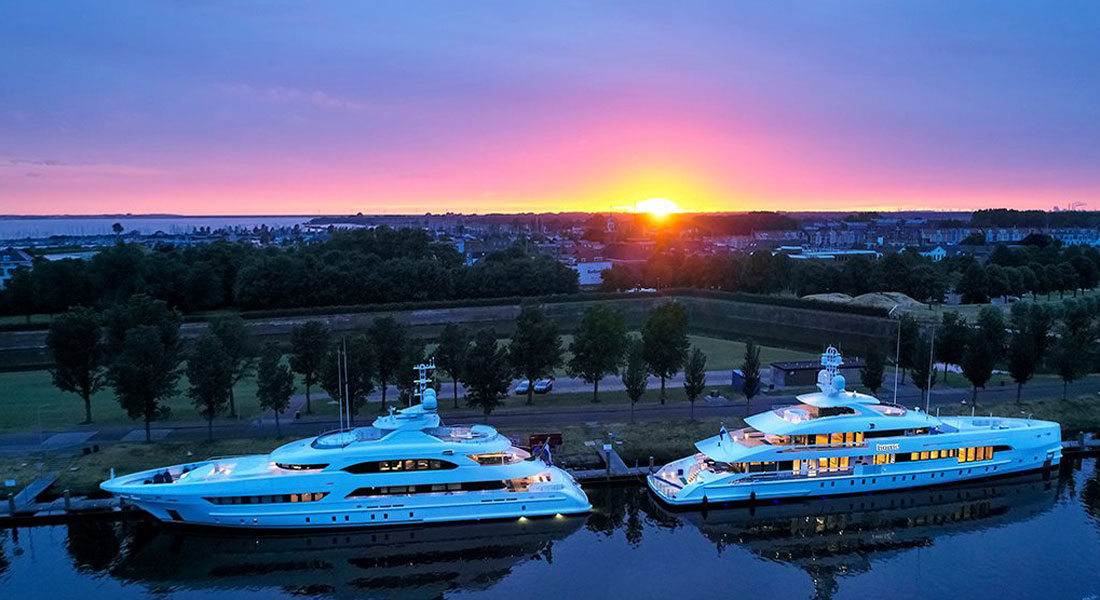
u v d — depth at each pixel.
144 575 45.56
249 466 52.56
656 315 79.38
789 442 56.47
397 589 44.34
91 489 54.41
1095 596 42.97
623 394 80.88
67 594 43.06
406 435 52.34
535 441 62.69
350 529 50.84
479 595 43.47
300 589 44.34
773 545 49.88
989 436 59.12
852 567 46.75
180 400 79.06
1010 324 111.19
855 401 58.59
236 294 144.38
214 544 49.62
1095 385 84.62
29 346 113.94
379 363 74.94
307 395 74.81
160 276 142.25
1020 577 45.28
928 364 77.81
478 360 68.81
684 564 47.03
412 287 156.25
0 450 61.69
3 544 48.81
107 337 83.25
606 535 51.19
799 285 175.00
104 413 73.62
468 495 51.62
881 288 160.88
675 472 56.75
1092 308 121.25
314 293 146.38
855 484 56.44
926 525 53.12
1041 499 57.56
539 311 82.69
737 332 134.00
